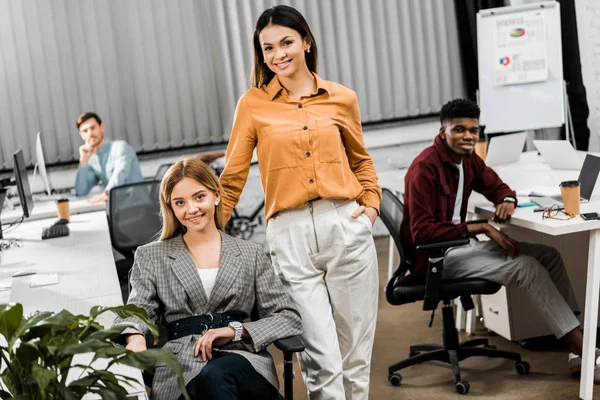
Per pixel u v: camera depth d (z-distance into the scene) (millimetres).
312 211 2838
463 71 6977
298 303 2836
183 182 2623
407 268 3646
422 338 4309
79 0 6203
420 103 6934
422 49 6867
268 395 2527
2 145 6242
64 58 6238
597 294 3277
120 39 6309
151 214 4703
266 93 2893
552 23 6074
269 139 2830
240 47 6492
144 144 6441
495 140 4852
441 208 3568
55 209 5215
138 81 6371
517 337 4039
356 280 2881
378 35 6781
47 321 1793
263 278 2691
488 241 3766
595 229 3264
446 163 3578
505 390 3531
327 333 2818
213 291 2617
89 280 3260
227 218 2924
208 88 6500
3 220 5090
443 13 6863
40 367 1670
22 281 3355
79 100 6309
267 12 2812
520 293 4004
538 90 6156
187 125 6496
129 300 2584
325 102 2865
